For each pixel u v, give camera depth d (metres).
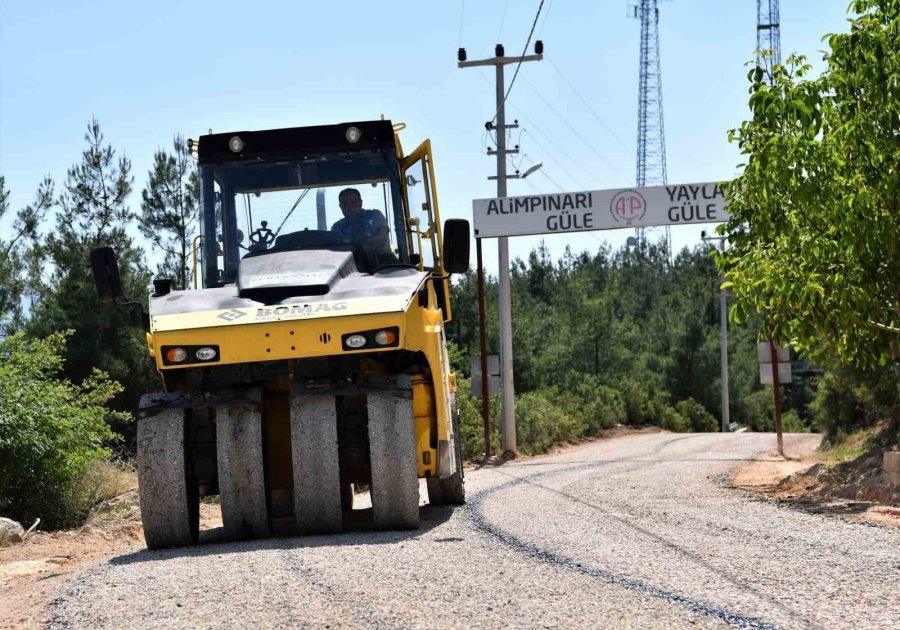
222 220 10.15
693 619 4.96
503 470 19.95
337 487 8.30
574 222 25.47
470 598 5.54
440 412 8.90
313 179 10.22
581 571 6.34
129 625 5.24
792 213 11.15
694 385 62.47
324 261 9.32
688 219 24.95
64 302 26.86
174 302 8.74
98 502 15.03
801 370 60.84
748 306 11.29
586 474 16.41
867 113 10.53
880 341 12.05
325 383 8.43
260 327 8.23
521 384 46.88
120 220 29.11
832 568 6.35
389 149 10.29
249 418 8.41
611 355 58.06
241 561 7.03
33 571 8.27
